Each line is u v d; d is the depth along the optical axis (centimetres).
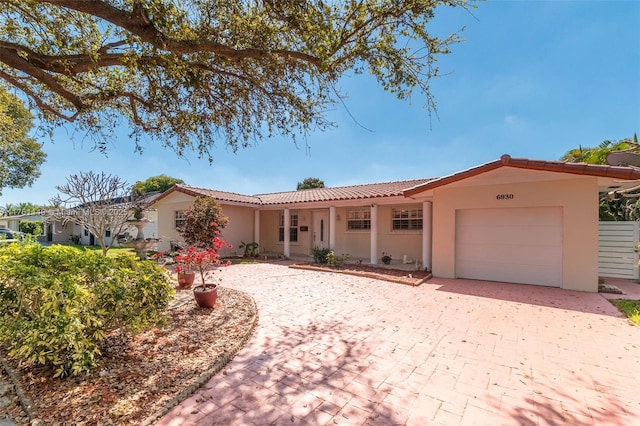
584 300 695
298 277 1003
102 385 323
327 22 363
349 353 415
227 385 332
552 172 806
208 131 542
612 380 346
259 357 402
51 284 327
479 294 760
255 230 1678
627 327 519
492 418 278
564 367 377
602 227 1012
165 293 422
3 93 573
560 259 827
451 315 588
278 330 505
